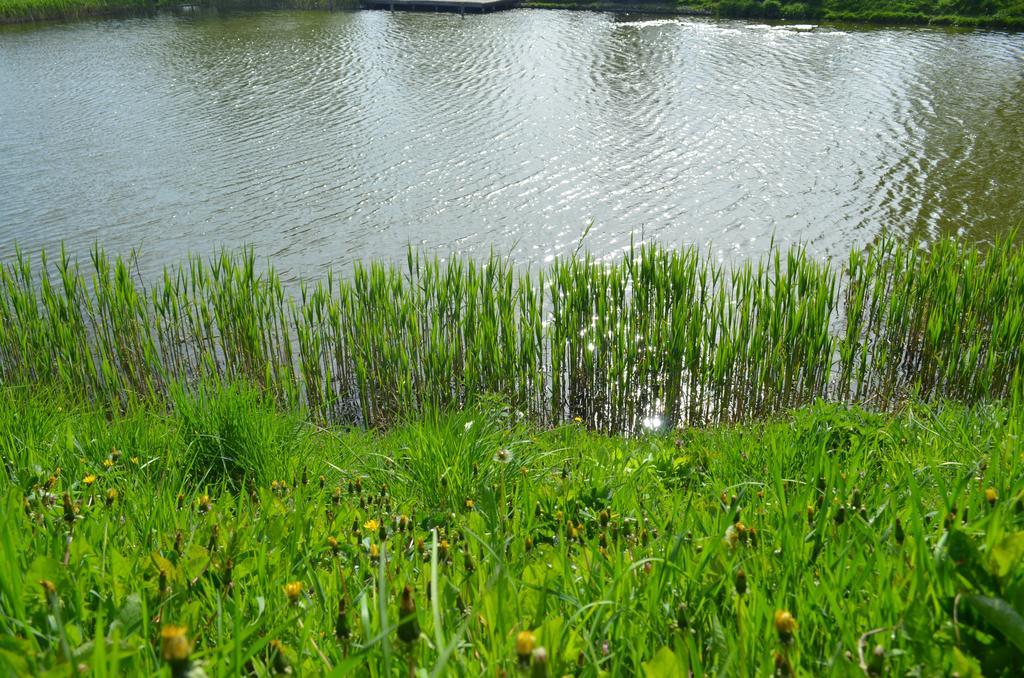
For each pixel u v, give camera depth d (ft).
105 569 10.80
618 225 74.38
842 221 72.84
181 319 43.34
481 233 73.20
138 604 9.09
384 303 39.93
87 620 9.39
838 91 112.98
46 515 13.14
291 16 189.06
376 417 40.75
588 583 10.15
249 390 24.75
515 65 134.10
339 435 27.94
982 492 12.26
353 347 40.11
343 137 99.40
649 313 39.11
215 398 22.93
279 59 140.26
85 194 82.23
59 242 71.51
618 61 135.33
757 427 26.81
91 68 135.13
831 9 168.14
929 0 161.89
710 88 116.98
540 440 24.97
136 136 100.07
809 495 12.66
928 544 10.07
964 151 88.63
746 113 105.09
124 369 41.96
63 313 40.47
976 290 39.04
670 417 39.42
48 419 23.11
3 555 9.40
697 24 167.53
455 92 118.52
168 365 42.73
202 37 160.97
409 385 38.63
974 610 7.93
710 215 75.72
